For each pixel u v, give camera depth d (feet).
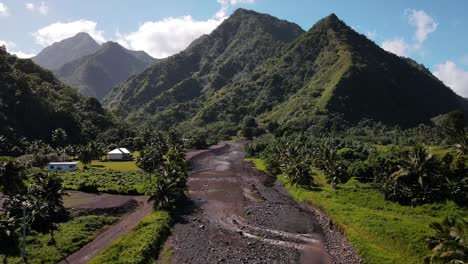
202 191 320.29
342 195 270.26
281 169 379.96
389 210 233.14
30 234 176.55
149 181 326.44
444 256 114.32
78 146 515.50
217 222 230.48
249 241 197.26
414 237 174.09
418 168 239.30
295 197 297.74
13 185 206.80
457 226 123.24
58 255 162.81
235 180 371.35
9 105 540.11
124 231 201.16
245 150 587.27
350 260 171.22
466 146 258.16
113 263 153.89
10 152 433.07
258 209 259.80
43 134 566.77
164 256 176.86
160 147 494.59
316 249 187.01
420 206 228.22
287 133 592.60
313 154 399.65
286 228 219.41
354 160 355.56
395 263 157.58
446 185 229.45
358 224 201.67
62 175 343.05
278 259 173.99
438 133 505.66
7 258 152.35
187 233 208.95
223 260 172.45
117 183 311.88
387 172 275.59
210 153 593.01
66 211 218.79
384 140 545.85
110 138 630.74
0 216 177.88
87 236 188.03
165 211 237.25
